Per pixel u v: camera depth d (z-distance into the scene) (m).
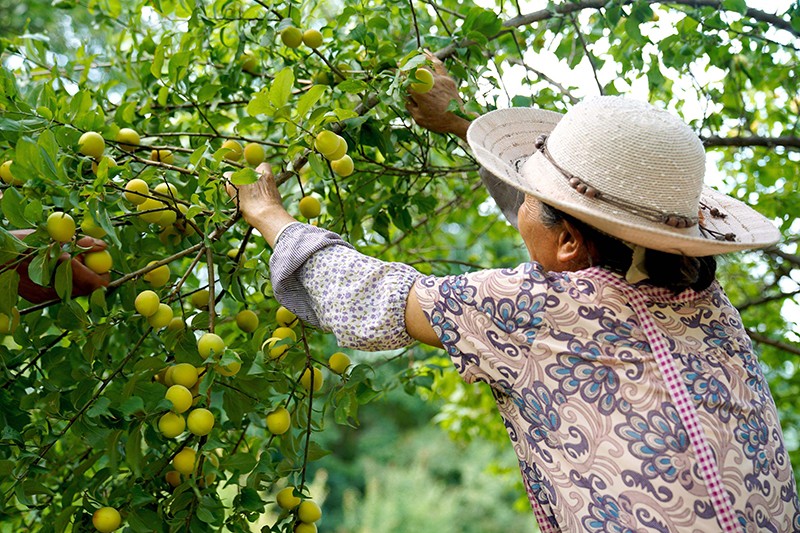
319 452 1.68
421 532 8.23
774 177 2.62
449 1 2.43
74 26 3.71
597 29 2.07
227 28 2.20
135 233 1.70
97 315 1.56
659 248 1.26
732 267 2.90
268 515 5.38
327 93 2.00
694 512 1.21
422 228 3.00
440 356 2.94
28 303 1.80
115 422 1.53
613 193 1.26
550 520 1.37
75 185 1.48
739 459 1.24
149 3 2.09
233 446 2.00
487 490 8.82
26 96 1.84
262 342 1.64
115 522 1.52
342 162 1.70
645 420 1.24
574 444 1.26
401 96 1.68
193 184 1.67
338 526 9.00
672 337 1.29
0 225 1.58
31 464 1.56
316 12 2.43
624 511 1.22
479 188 2.71
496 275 1.32
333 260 1.40
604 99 1.32
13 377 1.64
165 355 1.68
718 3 2.07
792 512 1.31
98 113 1.60
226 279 1.77
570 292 1.29
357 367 1.64
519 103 1.94
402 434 10.03
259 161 1.70
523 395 1.30
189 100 1.92
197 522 1.56
